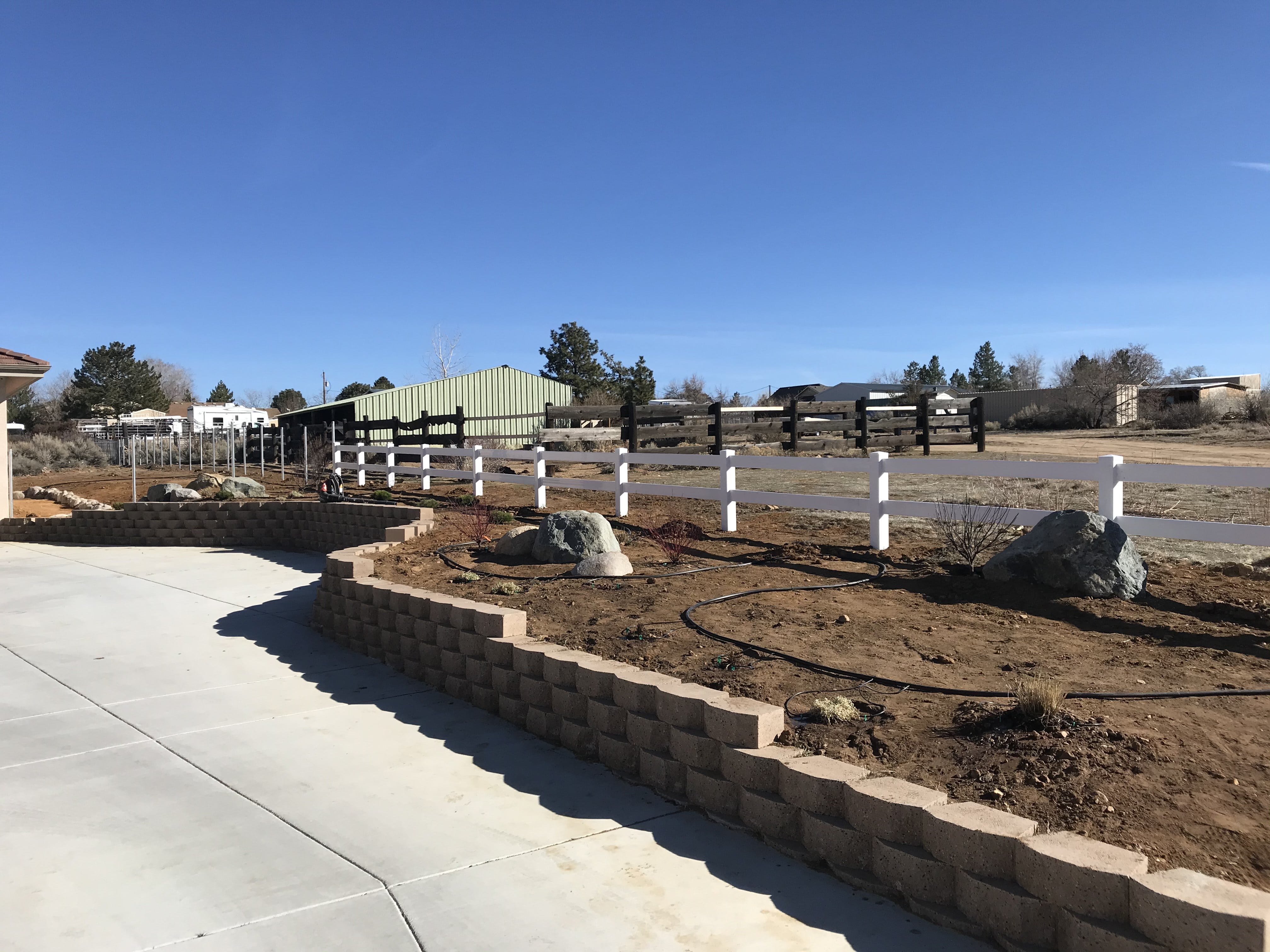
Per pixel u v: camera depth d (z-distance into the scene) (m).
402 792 5.19
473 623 6.91
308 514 15.63
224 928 3.75
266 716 6.64
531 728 6.20
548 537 9.41
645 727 5.24
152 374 69.69
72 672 7.88
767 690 5.39
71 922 3.80
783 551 9.24
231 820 4.82
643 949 3.56
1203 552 8.04
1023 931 3.41
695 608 7.16
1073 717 4.59
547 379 41.03
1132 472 7.26
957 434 20.73
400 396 36.12
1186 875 3.17
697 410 17.89
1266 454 18.19
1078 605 6.55
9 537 18.55
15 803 5.06
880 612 6.80
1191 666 5.27
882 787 4.06
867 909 3.82
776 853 4.36
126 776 5.46
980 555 8.35
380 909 3.89
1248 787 3.88
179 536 16.81
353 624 8.66
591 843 4.50
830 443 19.20
